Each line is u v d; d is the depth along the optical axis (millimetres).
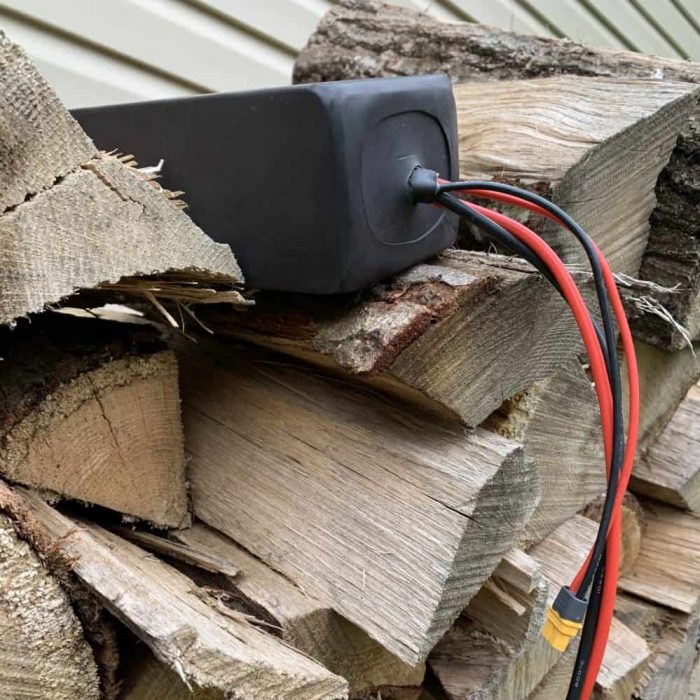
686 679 1437
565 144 957
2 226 537
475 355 757
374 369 710
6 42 526
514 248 750
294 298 831
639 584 1426
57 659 613
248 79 2020
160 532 864
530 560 838
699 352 1428
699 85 1027
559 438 1048
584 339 719
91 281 591
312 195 695
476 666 928
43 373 712
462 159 1033
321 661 764
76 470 737
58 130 564
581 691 779
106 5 1653
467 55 1322
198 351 1055
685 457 1429
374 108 692
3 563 582
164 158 804
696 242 1082
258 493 858
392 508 750
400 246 756
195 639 531
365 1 1548
